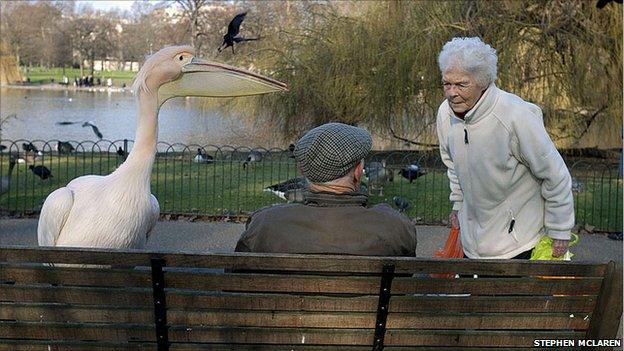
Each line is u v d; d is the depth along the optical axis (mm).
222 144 20422
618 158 16375
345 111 17656
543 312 2775
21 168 15000
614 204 11383
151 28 43938
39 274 2660
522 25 16344
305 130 18375
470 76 3338
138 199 4137
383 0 17438
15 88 56875
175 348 2787
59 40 70125
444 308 2725
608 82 16453
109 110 36031
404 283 2664
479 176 3541
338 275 2678
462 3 16859
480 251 3701
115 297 2695
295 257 2580
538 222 3600
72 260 2609
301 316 2717
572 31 16406
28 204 10672
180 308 2705
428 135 17562
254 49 18781
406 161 16547
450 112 3797
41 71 83250
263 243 2914
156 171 14219
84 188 4176
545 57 16609
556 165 3416
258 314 2713
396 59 16781
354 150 2904
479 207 3650
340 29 17562
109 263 2609
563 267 2674
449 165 4062
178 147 20141
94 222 4020
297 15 18844
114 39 72000
